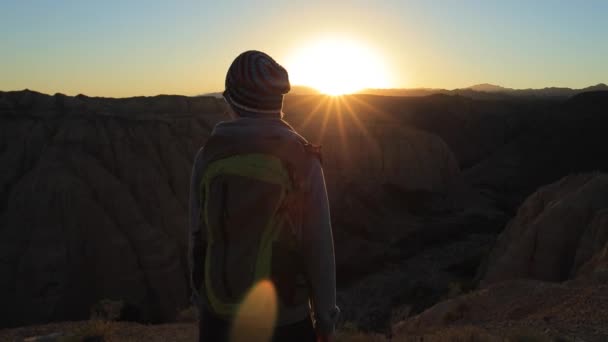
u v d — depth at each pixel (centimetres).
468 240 5641
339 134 8075
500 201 7962
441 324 1155
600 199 2314
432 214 7194
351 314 3228
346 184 7231
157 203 4975
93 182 4631
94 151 5084
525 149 10250
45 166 4562
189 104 6806
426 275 4244
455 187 8475
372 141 8062
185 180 5472
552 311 880
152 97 6762
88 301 4025
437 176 8325
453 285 2228
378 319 2034
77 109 5712
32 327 1053
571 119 10569
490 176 9444
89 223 4262
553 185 2852
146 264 4325
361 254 5500
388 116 12631
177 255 4572
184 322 1196
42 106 5600
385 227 6462
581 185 2620
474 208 7369
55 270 3944
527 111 14112
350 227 6419
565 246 2253
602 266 1473
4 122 5131
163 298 4244
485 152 12200
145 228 4538
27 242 4072
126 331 1011
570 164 9531
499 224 6381
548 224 2327
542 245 2303
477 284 2950
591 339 697
